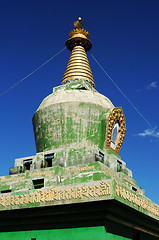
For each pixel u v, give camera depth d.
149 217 23.16
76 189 19.50
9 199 21.67
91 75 33.72
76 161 25.23
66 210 19.66
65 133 27.67
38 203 20.41
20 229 21.70
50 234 20.41
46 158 26.88
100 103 29.44
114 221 20.11
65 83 32.66
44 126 28.91
